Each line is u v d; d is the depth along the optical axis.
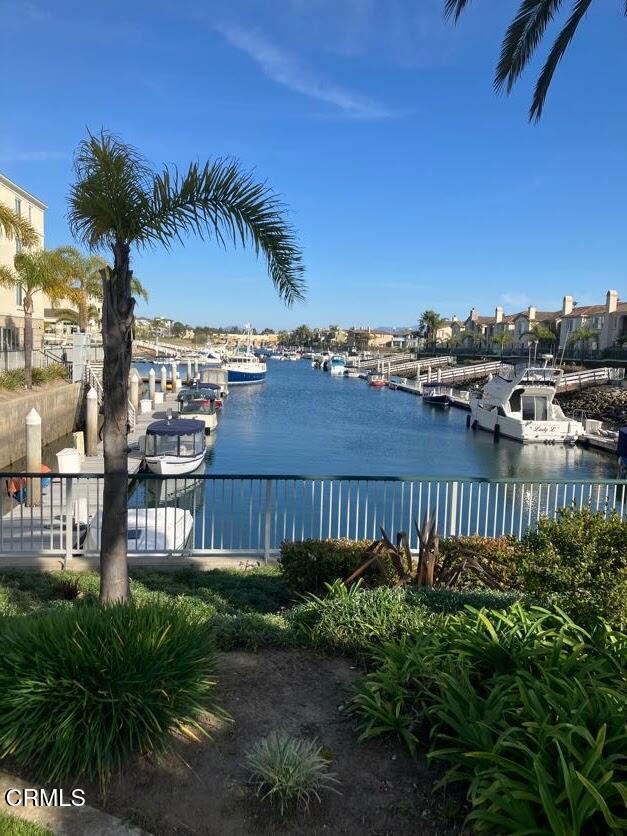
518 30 11.18
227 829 3.07
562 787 2.78
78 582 7.96
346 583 7.16
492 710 3.39
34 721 3.41
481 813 2.80
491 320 133.25
